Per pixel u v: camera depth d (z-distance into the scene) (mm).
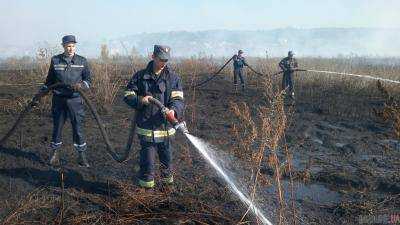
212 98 13492
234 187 5316
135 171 5848
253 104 12180
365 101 13156
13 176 5562
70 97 5820
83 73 5934
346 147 7734
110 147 5461
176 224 4414
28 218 4426
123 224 4387
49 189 5145
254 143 7102
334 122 10141
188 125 9086
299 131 8867
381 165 6738
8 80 15898
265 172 5977
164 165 5023
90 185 5340
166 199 4875
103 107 10305
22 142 7059
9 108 10070
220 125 9211
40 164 6012
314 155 7188
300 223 4559
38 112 9703
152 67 4812
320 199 5289
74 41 5785
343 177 5984
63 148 6785
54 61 5789
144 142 4852
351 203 5133
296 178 5949
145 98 4672
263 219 4531
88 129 8305
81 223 4363
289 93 13953
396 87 14578
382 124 9883
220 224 4445
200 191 5223
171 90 4863
